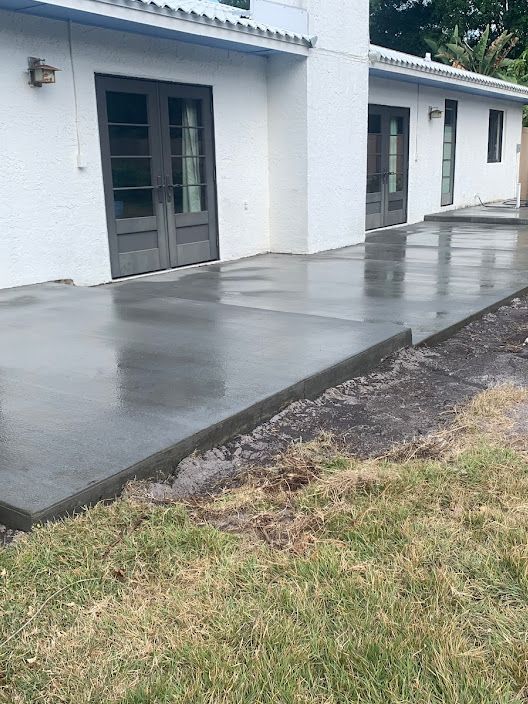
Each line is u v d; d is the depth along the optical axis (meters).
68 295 6.33
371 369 4.62
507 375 4.72
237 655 1.96
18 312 5.59
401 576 2.32
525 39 26.27
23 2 5.98
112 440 3.12
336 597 2.20
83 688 1.84
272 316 5.48
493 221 13.55
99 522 2.57
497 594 2.25
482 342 5.52
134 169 7.84
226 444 3.39
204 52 8.45
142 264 8.07
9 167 6.50
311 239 9.84
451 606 2.18
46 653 1.96
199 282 7.45
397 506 2.75
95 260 7.46
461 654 1.94
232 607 2.15
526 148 18.77
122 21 6.81
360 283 7.34
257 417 3.60
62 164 6.98
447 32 26.47
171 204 8.38
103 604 2.16
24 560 2.33
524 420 3.79
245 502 2.81
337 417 3.86
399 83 12.90
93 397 3.65
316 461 3.22
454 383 4.55
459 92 15.27
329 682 1.87
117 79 7.47
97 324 5.18
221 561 2.38
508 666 1.93
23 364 4.21
